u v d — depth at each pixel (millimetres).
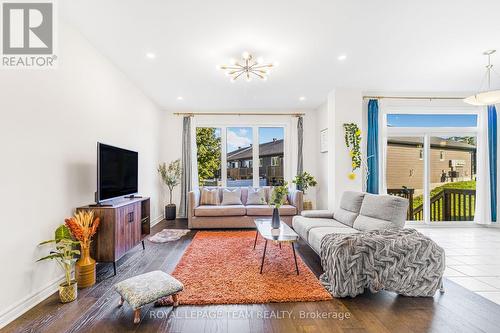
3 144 1848
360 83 4434
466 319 1909
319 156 5895
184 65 3598
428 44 3088
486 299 2217
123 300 2066
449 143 5168
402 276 2217
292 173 6070
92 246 2666
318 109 5980
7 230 1863
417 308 2064
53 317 1915
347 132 4562
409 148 5184
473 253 3422
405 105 4973
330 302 2148
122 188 3285
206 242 3842
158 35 2811
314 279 2533
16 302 1923
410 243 2270
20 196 1979
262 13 2434
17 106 1971
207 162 6195
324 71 3895
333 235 2621
